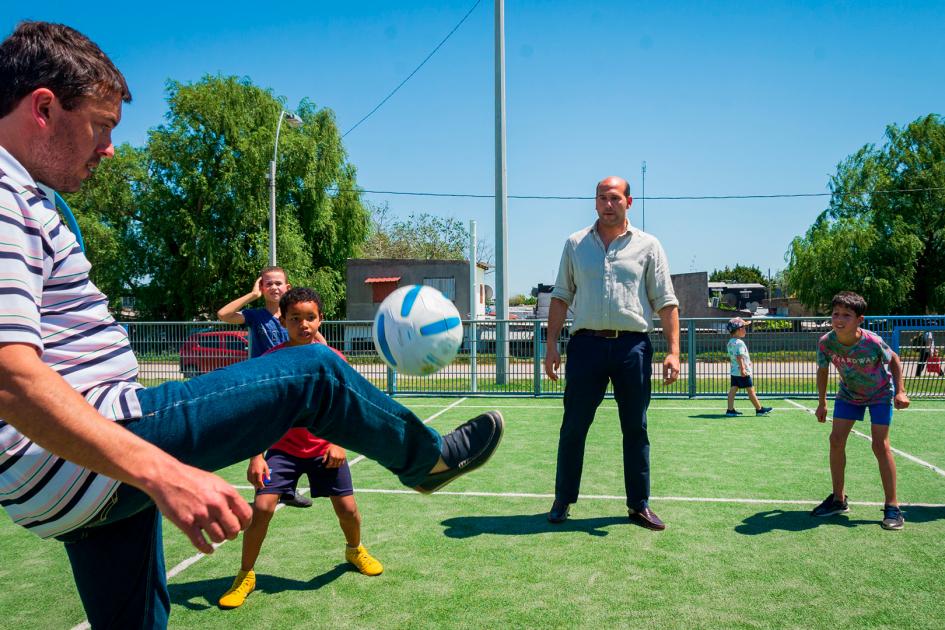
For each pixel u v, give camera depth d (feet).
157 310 92.48
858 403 13.89
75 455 3.66
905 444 22.38
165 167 89.56
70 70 4.65
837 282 101.30
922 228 109.29
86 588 5.58
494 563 11.53
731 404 29.91
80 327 4.70
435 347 7.43
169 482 3.71
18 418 3.60
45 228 4.42
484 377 38.93
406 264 93.30
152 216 88.69
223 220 88.48
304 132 96.58
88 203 93.20
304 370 4.95
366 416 5.29
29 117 4.58
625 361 13.65
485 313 107.24
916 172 109.50
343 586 10.57
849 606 9.52
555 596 10.03
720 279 317.42
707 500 15.57
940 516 14.02
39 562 12.07
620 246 13.82
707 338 36.88
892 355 13.44
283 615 9.50
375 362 39.29
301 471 10.85
